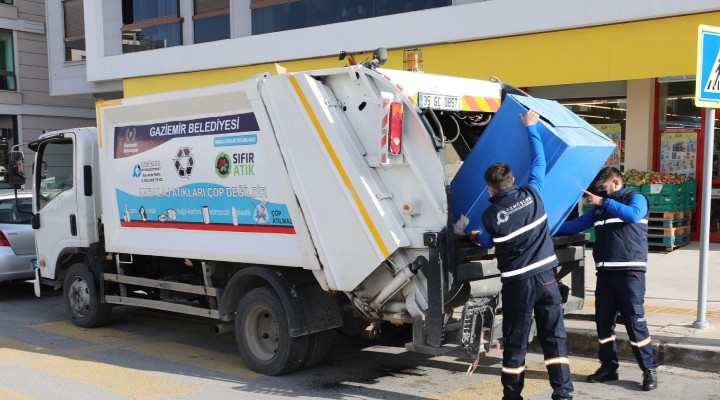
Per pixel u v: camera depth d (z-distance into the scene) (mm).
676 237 11125
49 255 8523
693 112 11586
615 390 5535
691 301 7832
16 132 22594
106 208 7566
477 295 5223
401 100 5168
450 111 5797
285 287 5848
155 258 7719
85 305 8148
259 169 6000
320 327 5953
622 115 12180
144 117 7055
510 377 4898
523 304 4809
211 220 6508
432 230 5059
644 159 11961
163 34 16875
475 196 5168
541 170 4910
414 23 12258
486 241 4957
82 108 24422
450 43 11992
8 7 22219
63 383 5941
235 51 14969
